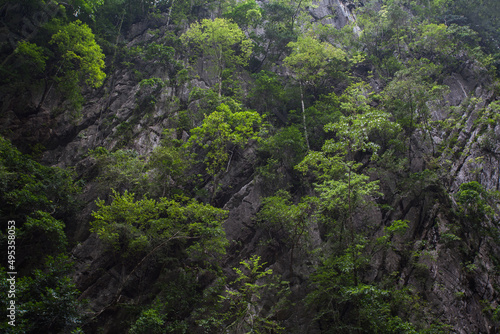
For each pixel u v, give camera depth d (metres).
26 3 25.16
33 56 23.19
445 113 28.23
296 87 28.89
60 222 17.08
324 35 33.78
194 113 25.95
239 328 16.03
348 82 30.28
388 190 22.77
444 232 20.52
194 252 18.62
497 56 32.75
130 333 14.28
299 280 19.02
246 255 19.89
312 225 20.66
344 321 16.67
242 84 29.41
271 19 33.94
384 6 36.38
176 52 30.86
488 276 19.62
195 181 22.31
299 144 23.27
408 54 33.81
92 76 24.89
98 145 23.91
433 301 18.11
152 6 34.22
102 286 17.50
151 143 24.20
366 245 19.17
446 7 38.41
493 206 22.11
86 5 27.66
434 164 24.19
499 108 26.19
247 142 24.38
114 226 17.02
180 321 16.45
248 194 21.88
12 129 22.28
